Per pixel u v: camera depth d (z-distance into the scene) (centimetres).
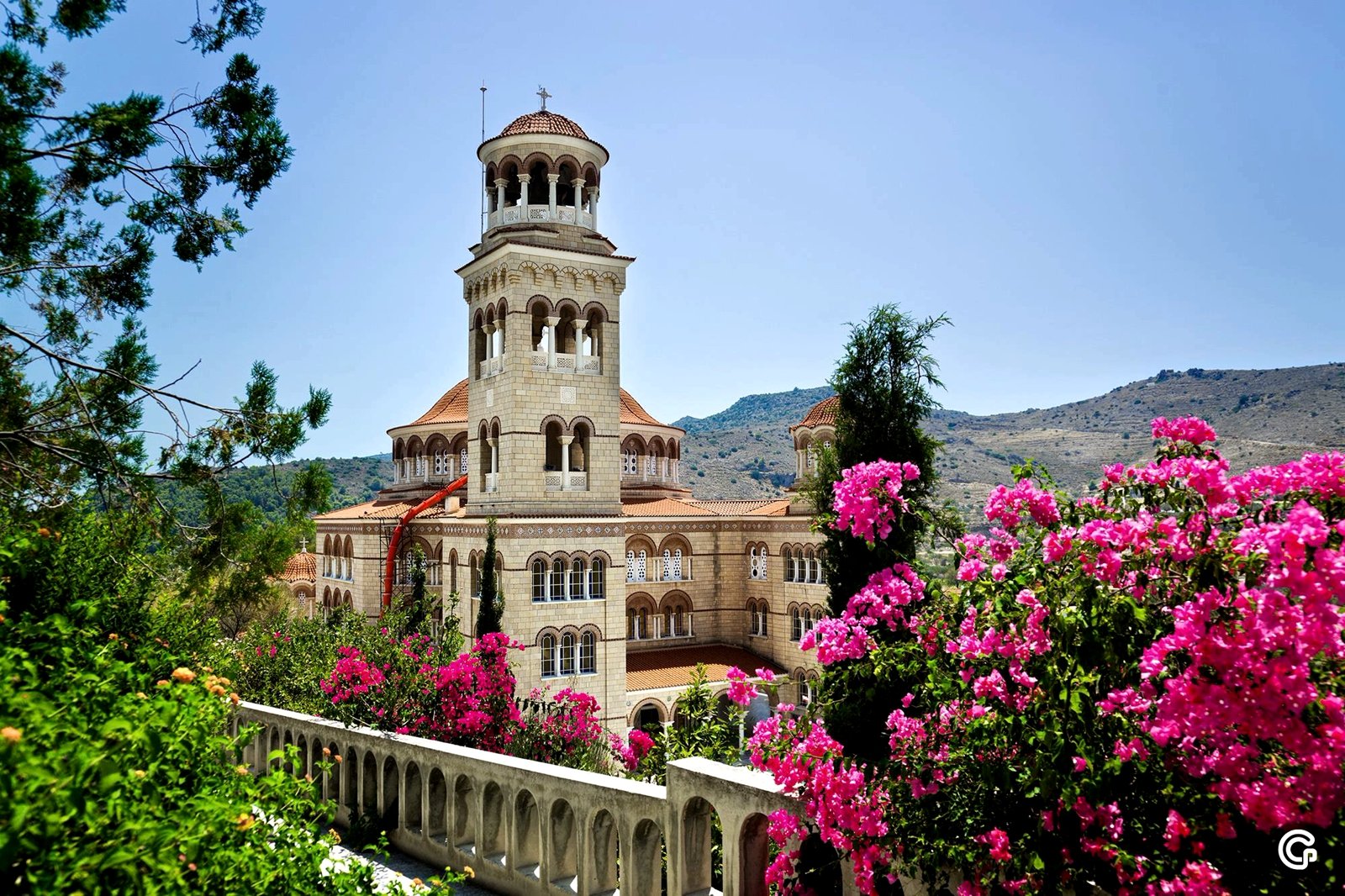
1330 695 626
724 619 6075
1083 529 788
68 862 470
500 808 1472
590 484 4738
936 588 1000
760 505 6350
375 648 2341
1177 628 668
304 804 868
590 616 4622
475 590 4575
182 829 552
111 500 1670
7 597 1159
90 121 1329
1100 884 752
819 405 5522
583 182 4816
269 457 1720
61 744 542
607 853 1309
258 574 2042
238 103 1496
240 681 2491
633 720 5019
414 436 6725
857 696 1237
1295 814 627
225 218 1605
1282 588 648
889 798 900
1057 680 754
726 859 1103
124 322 1727
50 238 1581
